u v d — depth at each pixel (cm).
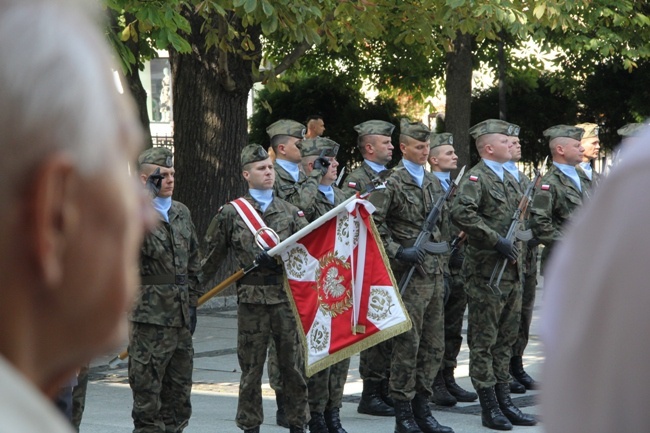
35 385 82
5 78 76
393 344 785
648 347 97
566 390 102
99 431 766
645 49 1800
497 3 1191
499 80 2114
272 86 1362
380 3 1330
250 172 742
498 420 816
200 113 1423
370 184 757
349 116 2294
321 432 764
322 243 734
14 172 77
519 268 849
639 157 100
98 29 81
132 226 84
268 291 718
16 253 78
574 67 2284
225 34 1126
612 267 99
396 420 783
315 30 1137
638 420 98
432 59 2277
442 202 820
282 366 723
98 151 80
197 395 912
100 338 84
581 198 991
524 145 2361
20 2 77
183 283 673
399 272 795
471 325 836
